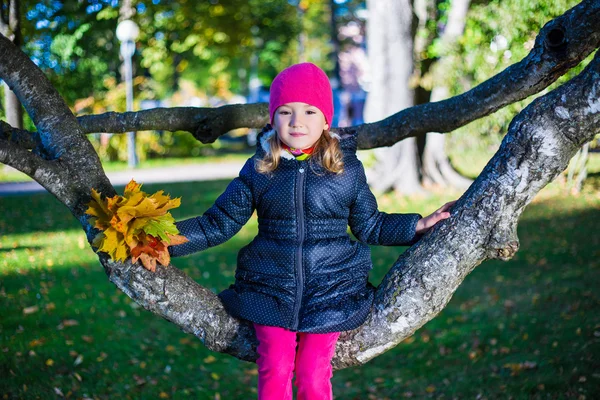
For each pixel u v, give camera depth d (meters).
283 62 33.88
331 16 29.48
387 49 12.99
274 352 2.37
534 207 10.98
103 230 2.29
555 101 2.23
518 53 7.61
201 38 17.23
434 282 2.39
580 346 5.43
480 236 2.35
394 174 13.42
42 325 5.99
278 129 2.43
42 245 8.94
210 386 5.27
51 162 2.41
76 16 5.82
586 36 2.48
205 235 2.47
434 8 13.48
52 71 6.53
